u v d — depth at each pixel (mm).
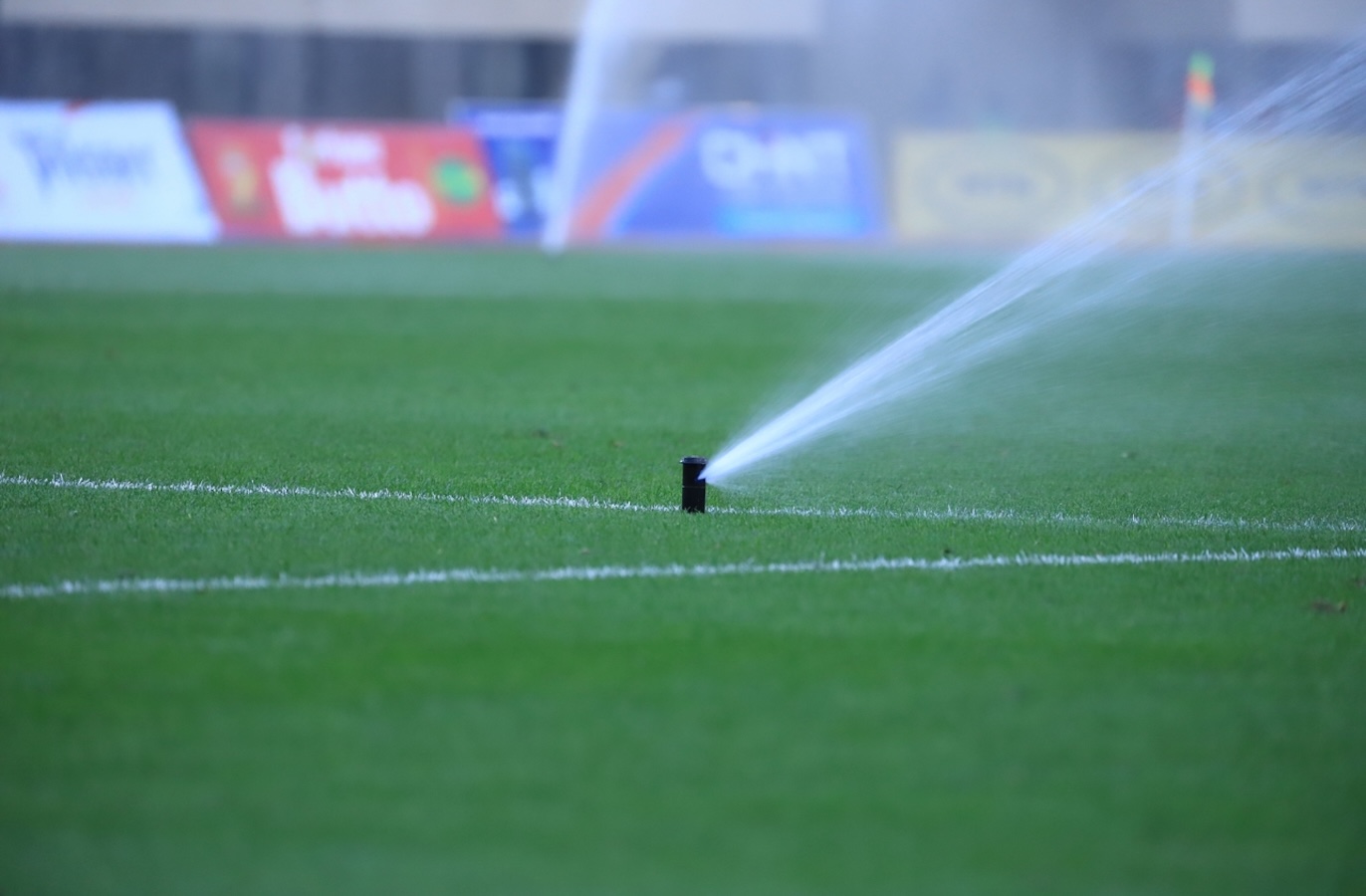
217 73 125562
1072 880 13812
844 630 20219
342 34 124312
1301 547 25641
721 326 59062
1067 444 36531
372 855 14070
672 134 102000
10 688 17719
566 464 32156
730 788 15406
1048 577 23078
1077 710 17578
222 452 32656
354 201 96312
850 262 85625
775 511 27516
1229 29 116688
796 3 124250
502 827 14594
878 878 13773
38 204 91000
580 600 21312
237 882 13633
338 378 44406
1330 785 15742
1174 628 20656
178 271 73312
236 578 22172
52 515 26094
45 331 52406
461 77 128500
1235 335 58562
